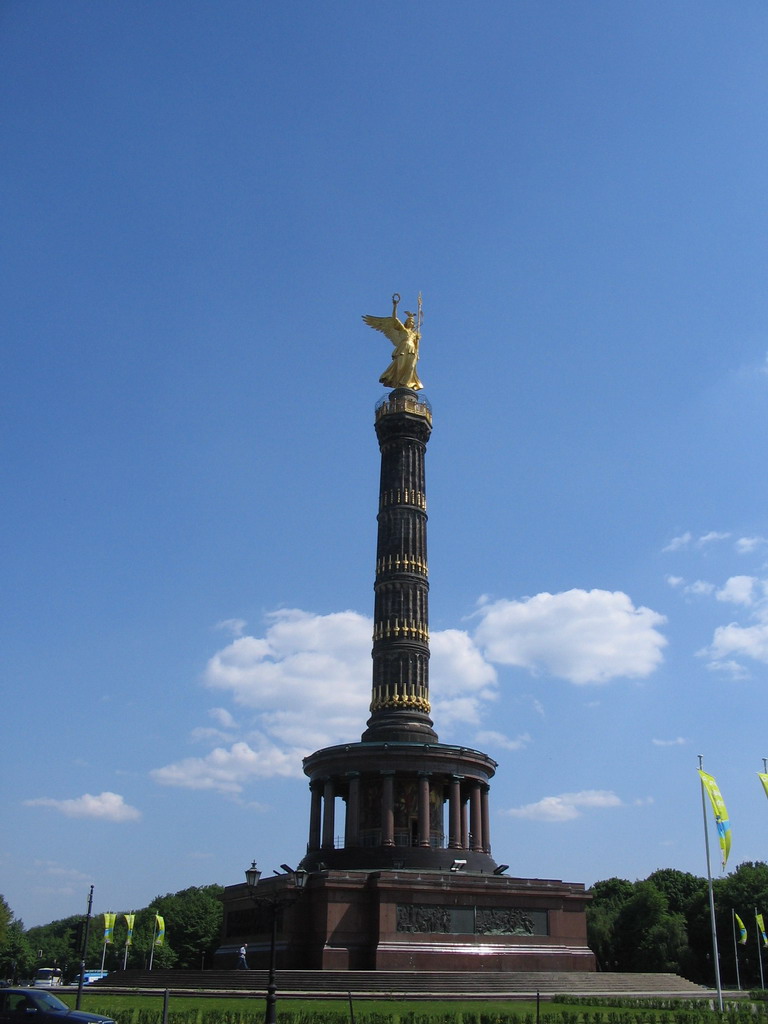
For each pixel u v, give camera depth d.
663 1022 50.12
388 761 82.88
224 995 61.62
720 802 64.75
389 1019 46.31
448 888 73.38
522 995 64.06
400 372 100.88
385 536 94.06
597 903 158.00
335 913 71.31
